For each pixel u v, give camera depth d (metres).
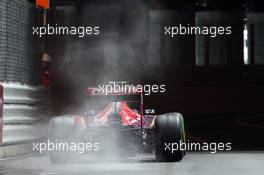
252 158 47.44
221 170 37.25
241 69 149.12
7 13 48.09
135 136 39.84
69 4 127.31
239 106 149.25
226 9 154.00
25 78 51.81
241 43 147.38
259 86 150.00
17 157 47.06
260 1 156.25
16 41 49.97
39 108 53.81
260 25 149.12
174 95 142.00
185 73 143.25
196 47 146.62
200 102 145.62
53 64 101.56
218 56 147.50
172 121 40.38
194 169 37.66
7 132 45.84
